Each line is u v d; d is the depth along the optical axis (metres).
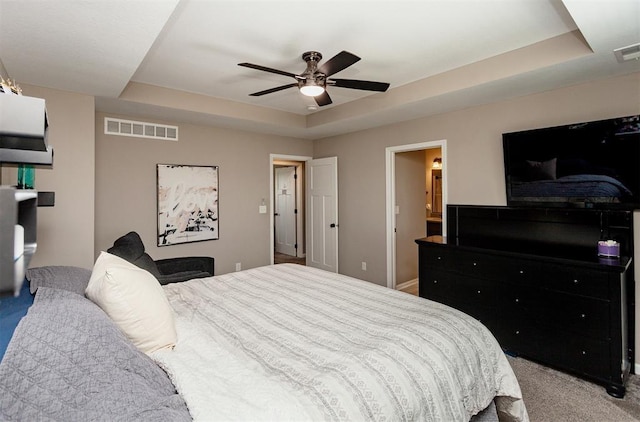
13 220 0.70
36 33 1.84
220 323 1.64
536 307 2.58
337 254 5.07
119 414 0.81
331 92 3.57
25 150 1.20
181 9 1.96
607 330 2.23
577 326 2.37
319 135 5.12
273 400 0.96
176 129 4.10
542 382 2.36
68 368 0.82
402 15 2.04
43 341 0.82
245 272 2.71
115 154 3.68
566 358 2.42
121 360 0.93
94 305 1.09
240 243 4.72
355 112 3.87
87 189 2.93
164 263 3.40
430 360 1.33
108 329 0.97
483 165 3.38
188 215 4.21
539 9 1.98
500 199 3.26
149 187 3.91
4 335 0.82
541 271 2.54
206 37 2.31
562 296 2.44
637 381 2.38
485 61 2.71
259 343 1.42
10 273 0.69
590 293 2.30
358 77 3.11
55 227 2.79
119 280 1.20
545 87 2.83
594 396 2.20
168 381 1.03
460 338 1.53
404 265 4.81
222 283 2.39
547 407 2.08
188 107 3.52
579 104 2.74
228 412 0.89
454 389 1.32
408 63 2.80
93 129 2.96
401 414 1.11
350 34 2.28
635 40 1.98
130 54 2.11
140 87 3.21
